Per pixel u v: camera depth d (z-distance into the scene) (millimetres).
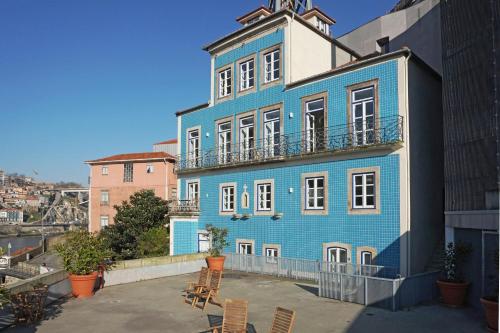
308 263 16969
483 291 11438
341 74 17438
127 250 27609
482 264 11516
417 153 15734
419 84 16266
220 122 23297
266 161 19734
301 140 18688
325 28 25781
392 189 15359
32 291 10516
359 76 16812
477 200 11633
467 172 12211
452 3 13352
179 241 23688
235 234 21500
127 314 11266
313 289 14961
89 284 13367
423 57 22938
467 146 12219
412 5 25297
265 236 19891
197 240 23719
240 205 21391
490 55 11164
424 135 16250
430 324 10242
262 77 21062
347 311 11578
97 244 13938
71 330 9742
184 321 10609
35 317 10391
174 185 41062
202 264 19406
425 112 16453
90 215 43719
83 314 11211
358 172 16391
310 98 18609
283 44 20141
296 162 18734
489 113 11156
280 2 25125
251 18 25094
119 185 42531
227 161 22453
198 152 24688
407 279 12109
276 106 20125
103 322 10453
